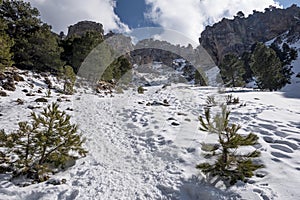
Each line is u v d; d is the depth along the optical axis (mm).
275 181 3402
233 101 10992
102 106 10055
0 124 6301
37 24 19094
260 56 28812
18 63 16906
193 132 6023
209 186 3449
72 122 7176
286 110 8727
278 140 5027
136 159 4578
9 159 4051
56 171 3980
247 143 3541
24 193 3295
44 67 18688
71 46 21141
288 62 42438
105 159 4531
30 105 8789
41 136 3711
